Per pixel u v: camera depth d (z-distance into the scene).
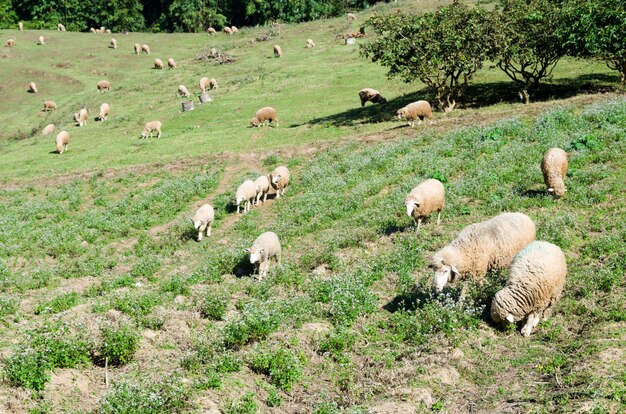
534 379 10.48
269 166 33.78
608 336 11.30
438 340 12.27
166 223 27.64
